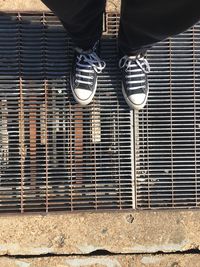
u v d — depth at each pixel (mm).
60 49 2014
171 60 2057
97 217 1971
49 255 1947
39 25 2020
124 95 1957
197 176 2029
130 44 1585
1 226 1934
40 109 1993
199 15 1200
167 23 1273
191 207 2006
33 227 1945
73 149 1994
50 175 1979
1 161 1964
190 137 2043
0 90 1979
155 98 2039
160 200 2006
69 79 1992
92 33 1571
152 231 1981
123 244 1966
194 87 2057
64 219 1960
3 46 1997
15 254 1929
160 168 2023
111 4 2037
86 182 1992
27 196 1956
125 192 1997
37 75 1997
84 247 1953
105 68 2014
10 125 1979
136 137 2021
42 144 1991
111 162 2006
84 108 2004
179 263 1981
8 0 2008
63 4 1270
